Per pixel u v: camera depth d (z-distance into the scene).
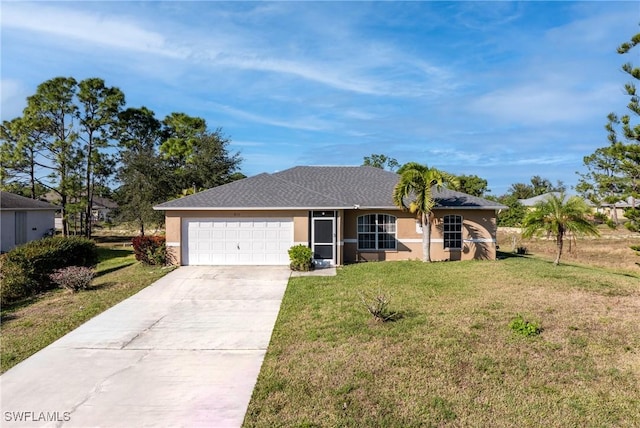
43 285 14.95
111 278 16.38
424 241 18.95
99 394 6.84
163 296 13.31
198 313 11.45
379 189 21.78
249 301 12.64
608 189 20.09
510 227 42.31
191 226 18.55
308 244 18.45
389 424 5.76
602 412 6.01
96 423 5.96
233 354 8.49
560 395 6.48
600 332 9.05
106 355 8.52
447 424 5.76
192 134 43.62
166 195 32.88
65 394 6.86
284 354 8.30
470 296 12.26
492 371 7.27
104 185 36.75
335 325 9.81
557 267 17.41
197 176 35.25
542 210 18.28
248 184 20.73
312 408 6.22
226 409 6.28
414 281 14.42
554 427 5.67
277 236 18.47
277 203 18.36
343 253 20.05
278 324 10.23
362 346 8.45
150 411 6.27
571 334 8.95
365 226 20.28
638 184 17.62
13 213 26.05
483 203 20.34
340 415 6.01
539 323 9.59
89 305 12.27
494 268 16.84
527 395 6.49
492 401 6.32
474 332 9.09
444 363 7.60
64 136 34.16
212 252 18.52
